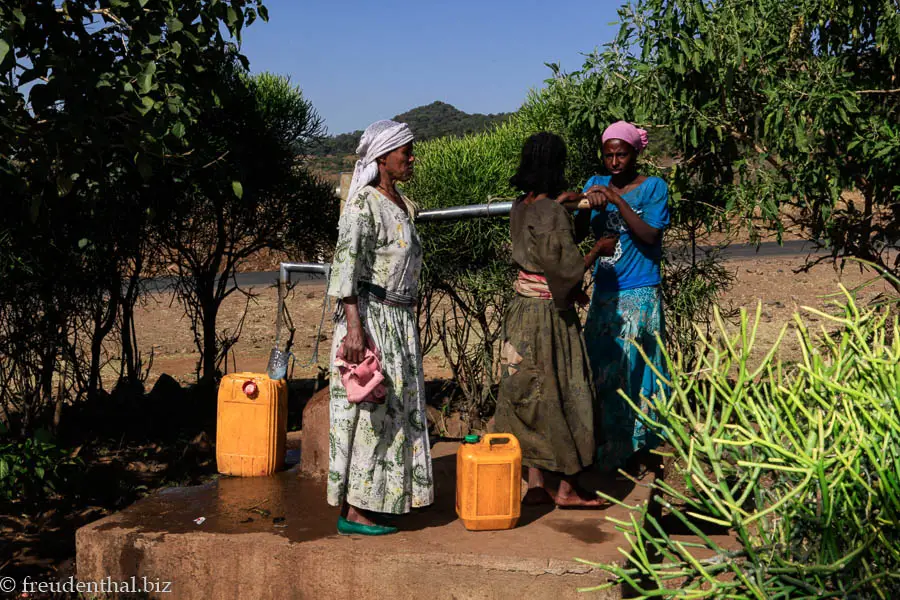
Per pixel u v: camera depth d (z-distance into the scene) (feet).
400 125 12.13
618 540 11.91
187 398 24.52
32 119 14.64
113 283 22.24
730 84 16.02
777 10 16.98
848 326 9.08
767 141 17.01
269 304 51.29
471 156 19.67
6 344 19.04
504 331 13.21
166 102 15.57
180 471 18.86
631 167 14.64
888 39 16.31
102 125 14.99
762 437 9.24
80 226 18.83
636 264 14.46
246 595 11.97
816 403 9.18
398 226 12.09
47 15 14.47
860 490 8.31
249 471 15.49
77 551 12.59
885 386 8.46
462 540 11.95
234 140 24.07
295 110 25.75
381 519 12.39
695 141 16.12
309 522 12.84
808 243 72.38
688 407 9.12
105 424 22.04
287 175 25.58
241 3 17.02
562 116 19.69
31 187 16.03
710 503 8.62
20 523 15.51
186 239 24.61
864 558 8.09
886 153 15.93
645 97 17.07
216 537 12.16
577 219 15.02
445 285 20.93
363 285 12.09
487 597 11.27
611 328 14.60
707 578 8.38
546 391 12.75
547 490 13.69
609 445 14.80
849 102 15.57
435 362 31.30
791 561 8.52
